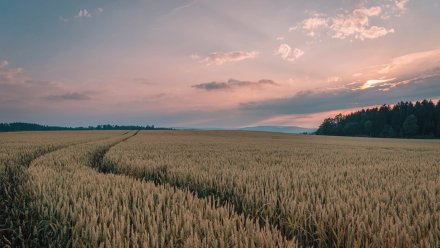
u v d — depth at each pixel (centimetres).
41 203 525
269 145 2986
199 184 796
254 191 623
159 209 450
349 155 1803
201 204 504
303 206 473
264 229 394
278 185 718
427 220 400
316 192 610
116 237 344
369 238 374
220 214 448
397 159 1545
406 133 11350
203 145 2772
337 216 455
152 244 331
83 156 1505
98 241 370
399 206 481
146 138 4459
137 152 1814
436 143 4566
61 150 1856
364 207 489
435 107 11562
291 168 1018
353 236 382
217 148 2359
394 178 813
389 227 396
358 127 13188
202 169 1025
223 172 888
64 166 1090
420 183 728
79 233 394
